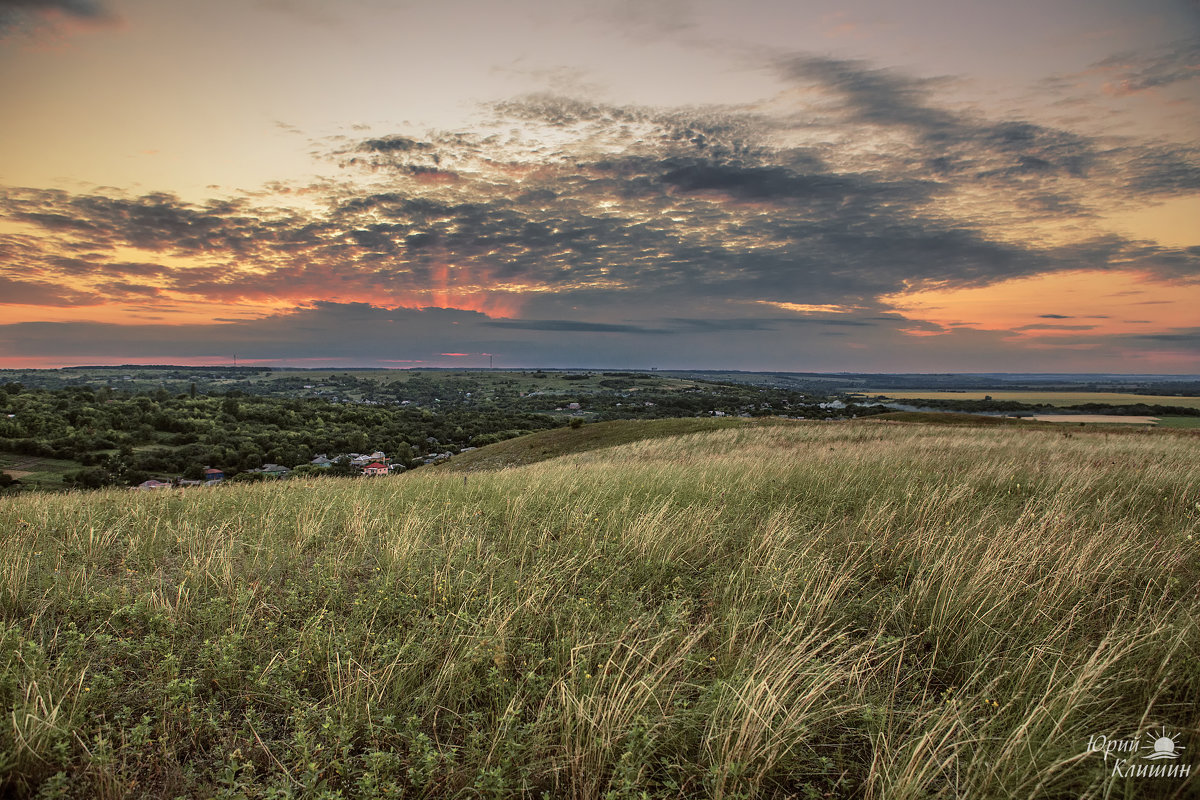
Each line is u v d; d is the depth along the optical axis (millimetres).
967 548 5586
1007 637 4188
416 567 5613
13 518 7863
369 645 4102
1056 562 5227
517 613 4516
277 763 3020
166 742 3133
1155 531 6484
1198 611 4234
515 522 7477
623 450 29656
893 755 3059
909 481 9133
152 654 3990
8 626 4371
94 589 5137
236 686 3713
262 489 10898
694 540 6379
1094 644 4008
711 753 3090
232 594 4984
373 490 10812
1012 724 3307
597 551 6074
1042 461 12008
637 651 3678
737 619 4297
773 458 13688
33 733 2906
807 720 3336
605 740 2990
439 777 2977
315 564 5652
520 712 3275
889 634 4418
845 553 6051
